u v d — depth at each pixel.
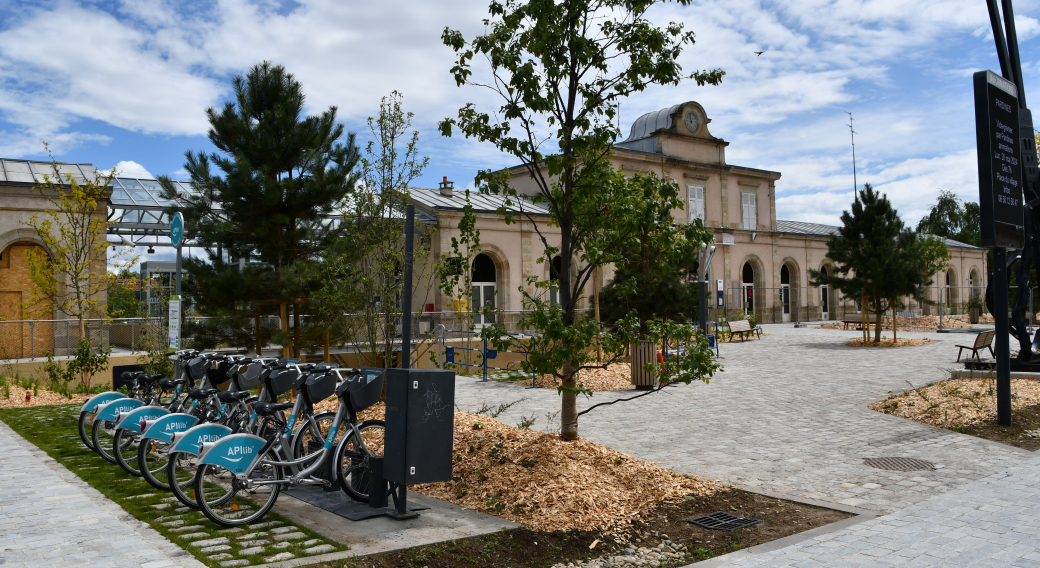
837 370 16.64
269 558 4.41
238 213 13.19
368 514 5.41
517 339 6.66
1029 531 5.27
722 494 6.29
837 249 23.64
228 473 5.46
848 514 5.83
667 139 35.97
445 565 4.50
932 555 4.76
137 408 6.95
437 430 5.43
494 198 30.89
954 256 54.25
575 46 6.43
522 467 6.27
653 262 6.99
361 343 10.64
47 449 8.05
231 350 13.84
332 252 11.75
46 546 4.65
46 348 19.84
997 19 11.68
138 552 4.53
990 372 13.25
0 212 19.83
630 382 14.63
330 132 14.15
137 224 27.23
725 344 25.67
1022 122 11.02
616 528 5.32
